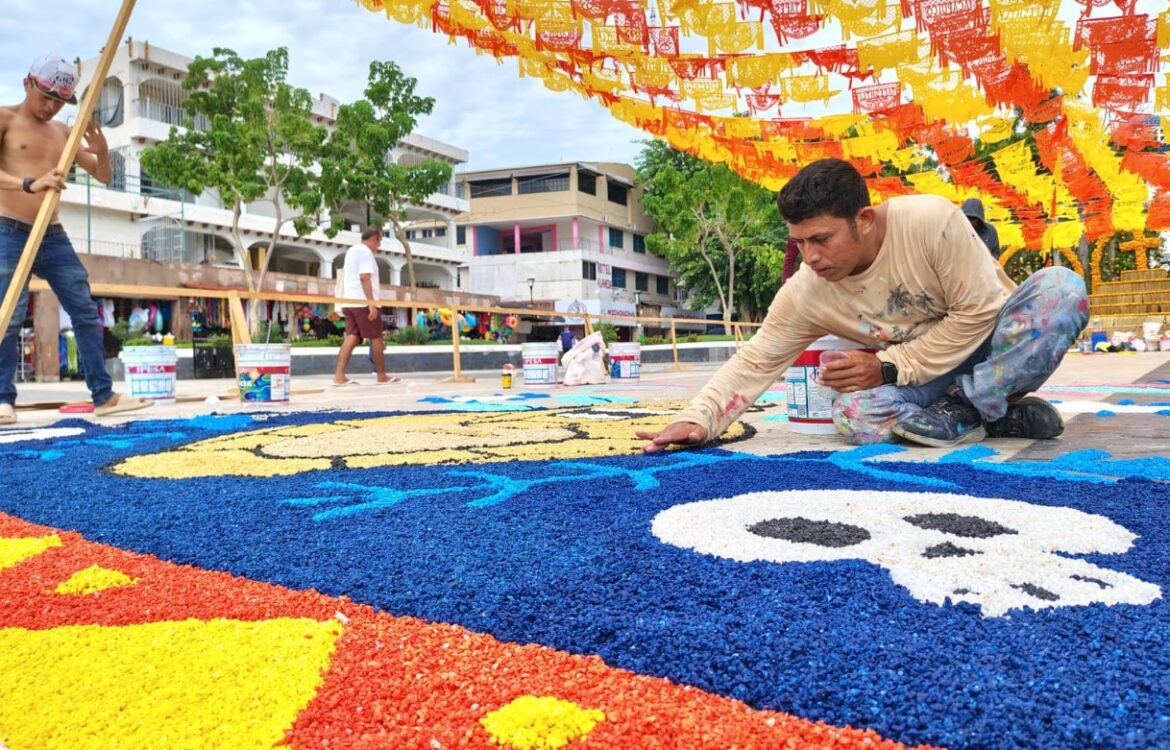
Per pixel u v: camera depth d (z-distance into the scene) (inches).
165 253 915.4
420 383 366.0
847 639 36.3
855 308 105.5
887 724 28.6
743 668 33.7
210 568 52.7
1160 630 36.3
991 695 30.2
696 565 49.3
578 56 140.7
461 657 36.5
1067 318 96.2
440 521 64.3
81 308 188.1
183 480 89.8
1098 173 295.7
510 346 740.7
